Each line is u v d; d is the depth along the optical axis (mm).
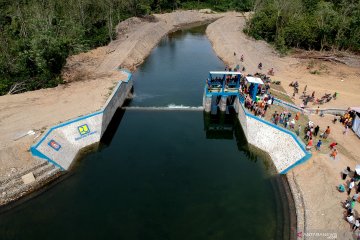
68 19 82750
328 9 94562
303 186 40281
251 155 49719
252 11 146750
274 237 34094
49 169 42250
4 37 67688
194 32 128500
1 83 58219
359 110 50344
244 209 37938
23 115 49938
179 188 41094
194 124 58219
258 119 51312
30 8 78000
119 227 34781
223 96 61125
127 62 82625
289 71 78125
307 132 45938
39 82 60875
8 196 37906
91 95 58344
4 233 33781
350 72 77750
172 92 71625
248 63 82688
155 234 34000
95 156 47500
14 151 41312
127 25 113250
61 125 47250
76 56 80000
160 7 146750
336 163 41750
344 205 35500
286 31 94000
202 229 34906
